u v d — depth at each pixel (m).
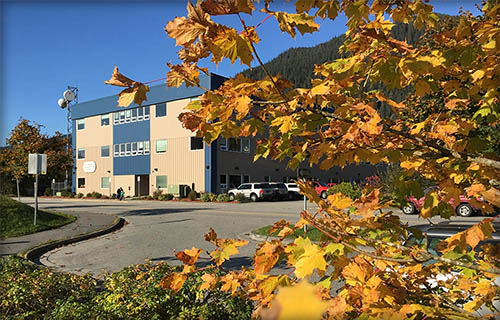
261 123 1.42
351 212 1.43
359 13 1.36
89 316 3.15
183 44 1.13
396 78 1.37
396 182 1.42
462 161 1.45
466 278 1.59
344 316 1.28
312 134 1.47
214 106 1.29
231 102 1.26
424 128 1.76
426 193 1.40
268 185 29.55
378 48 1.39
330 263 1.28
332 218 1.29
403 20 1.46
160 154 34.72
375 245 1.54
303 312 0.41
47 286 3.97
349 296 1.31
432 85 1.48
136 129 36.72
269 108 1.38
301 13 1.16
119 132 38.06
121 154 37.91
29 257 9.05
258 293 1.51
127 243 10.88
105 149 39.34
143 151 36.09
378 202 1.35
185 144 32.91
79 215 17.52
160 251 9.63
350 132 1.28
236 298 3.24
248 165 33.88
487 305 1.44
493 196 1.13
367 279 1.32
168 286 1.56
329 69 1.41
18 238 11.42
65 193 41.44
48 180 50.59
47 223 14.02
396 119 1.72
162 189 34.44
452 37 1.43
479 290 1.45
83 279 4.43
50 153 31.06
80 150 41.72
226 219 16.17
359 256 1.44
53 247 10.48
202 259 7.16
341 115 1.36
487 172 1.38
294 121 1.40
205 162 31.36
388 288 1.33
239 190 29.95
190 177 32.47
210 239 1.56
